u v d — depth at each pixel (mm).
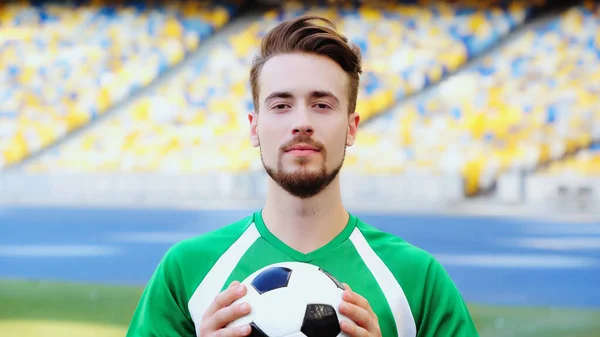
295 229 1828
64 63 15523
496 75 14305
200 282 1832
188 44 15602
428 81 14430
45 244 8969
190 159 13445
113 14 16141
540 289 6668
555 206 11359
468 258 8055
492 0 15172
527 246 8711
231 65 15234
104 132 14445
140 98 14977
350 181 11930
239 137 13859
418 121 13789
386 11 15508
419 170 12625
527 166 12555
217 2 15969
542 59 14352
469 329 1806
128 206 11680
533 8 14992
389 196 11820
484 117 13594
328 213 1824
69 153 14086
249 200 11969
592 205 11242
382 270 1819
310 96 1701
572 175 11844
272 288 1607
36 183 12695
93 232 9688
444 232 9570
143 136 14203
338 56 1757
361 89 14359
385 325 1748
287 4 15789
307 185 1703
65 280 6996
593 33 14508
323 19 1858
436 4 15430
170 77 15258
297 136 1670
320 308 1569
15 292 6453
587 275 7242
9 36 15969
